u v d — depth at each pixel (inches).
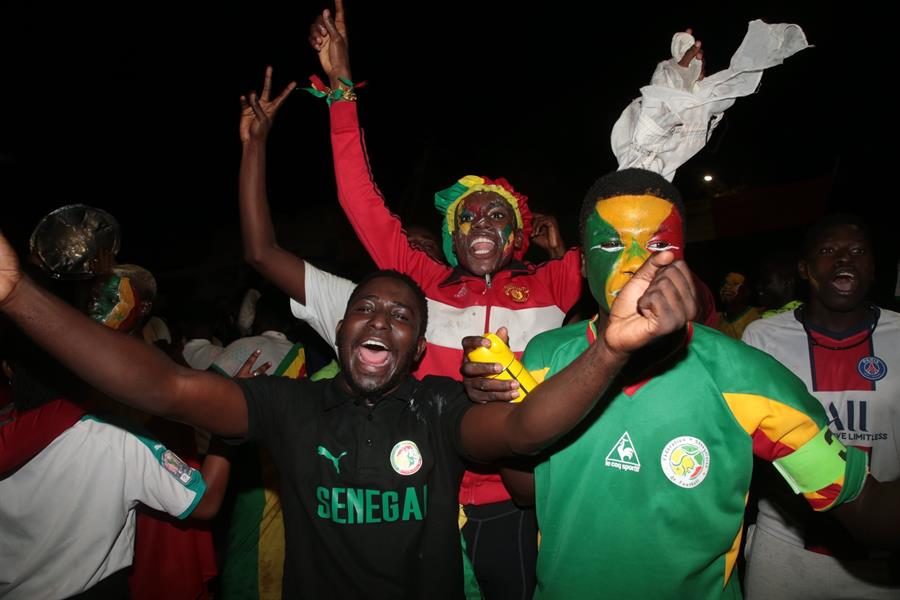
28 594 86.5
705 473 74.9
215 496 100.8
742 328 216.7
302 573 79.3
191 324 204.7
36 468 87.0
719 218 309.9
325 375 124.2
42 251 96.3
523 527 107.1
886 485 73.5
